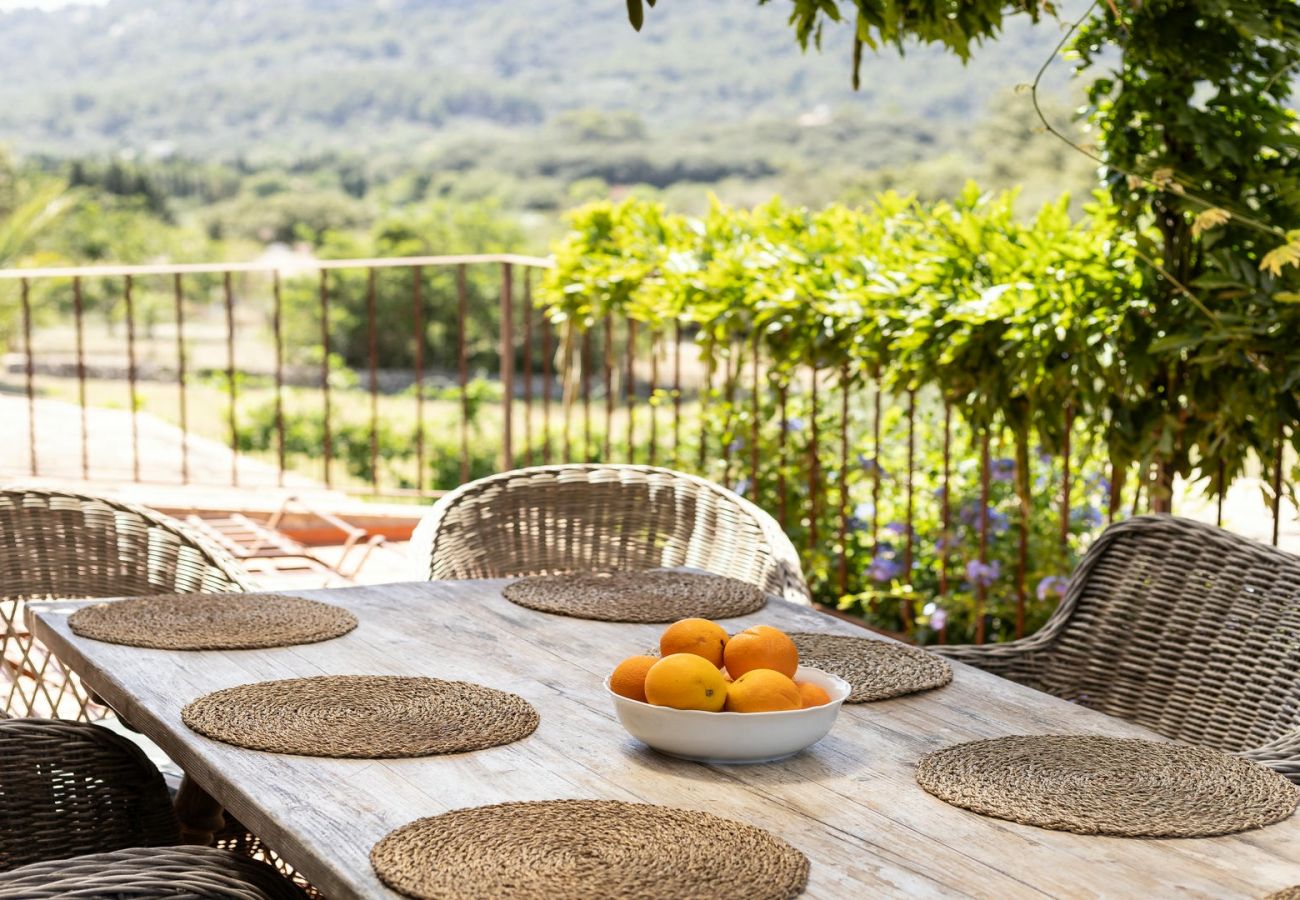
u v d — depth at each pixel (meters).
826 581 4.46
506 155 48.28
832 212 4.16
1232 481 3.37
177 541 2.68
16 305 20.16
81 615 2.14
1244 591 2.18
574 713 1.77
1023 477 3.60
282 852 1.38
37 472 6.14
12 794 1.86
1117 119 3.32
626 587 2.47
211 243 37.66
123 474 6.34
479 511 3.01
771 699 1.56
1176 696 2.22
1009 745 1.65
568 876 1.25
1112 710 2.29
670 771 1.56
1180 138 3.14
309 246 39.44
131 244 35.19
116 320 33.44
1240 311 3.12
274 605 2.27
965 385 3.52
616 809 1.42
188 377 29.36
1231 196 3.20
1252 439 3.27
